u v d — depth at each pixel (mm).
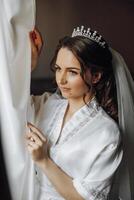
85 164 982
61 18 1389
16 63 855
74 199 948
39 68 1394
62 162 999
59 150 1006
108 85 1062
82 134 999
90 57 939
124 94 1096
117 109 1107
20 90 880
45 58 1392
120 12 1489
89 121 1012
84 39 940
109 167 971
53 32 1387
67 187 952
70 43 934
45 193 1047
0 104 870
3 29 818
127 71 1132
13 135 876
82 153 987
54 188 1018
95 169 963
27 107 923
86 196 938
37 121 1064
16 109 857
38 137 925
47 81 1389
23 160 908
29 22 857
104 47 1000
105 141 964
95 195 941
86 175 976
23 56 867
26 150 916
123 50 1541
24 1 823
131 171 1183
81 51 923
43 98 1142
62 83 961
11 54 839
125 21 1510
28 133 927
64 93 995
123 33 1522
